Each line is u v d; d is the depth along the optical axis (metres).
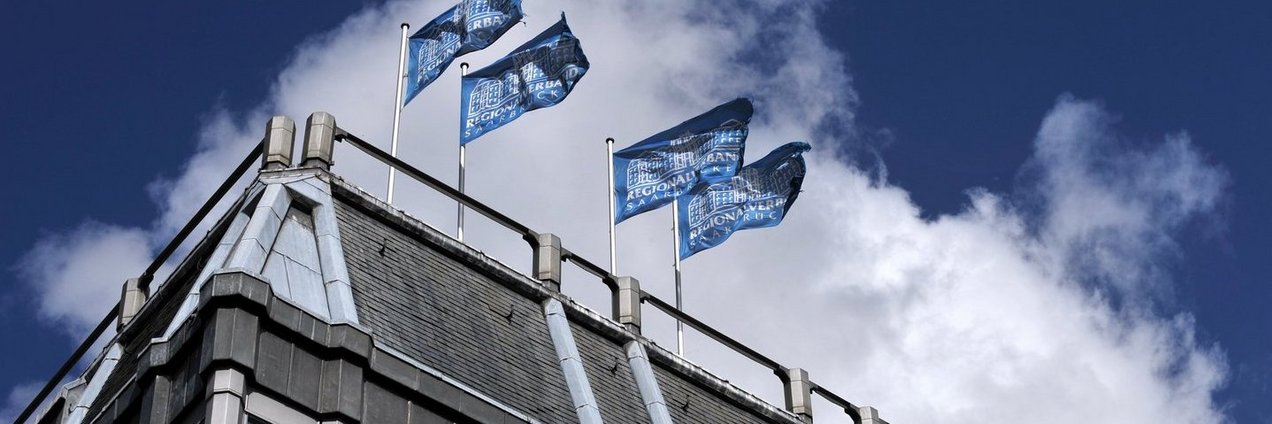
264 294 38.78
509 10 56.06
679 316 51.00
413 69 56.69
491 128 55.31
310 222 44.06
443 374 41.34
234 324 38.03
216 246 44.38
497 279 47.28
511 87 55.97
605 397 46.22
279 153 45.38
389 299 43.28
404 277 44.50
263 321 38.69
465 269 46.72
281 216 43.38
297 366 38.69
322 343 39.34
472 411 41.06
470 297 45.84
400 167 47.41
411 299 43.91
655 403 47.12
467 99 56.09
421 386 40.41
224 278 38.66
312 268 42.38
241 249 41.19
